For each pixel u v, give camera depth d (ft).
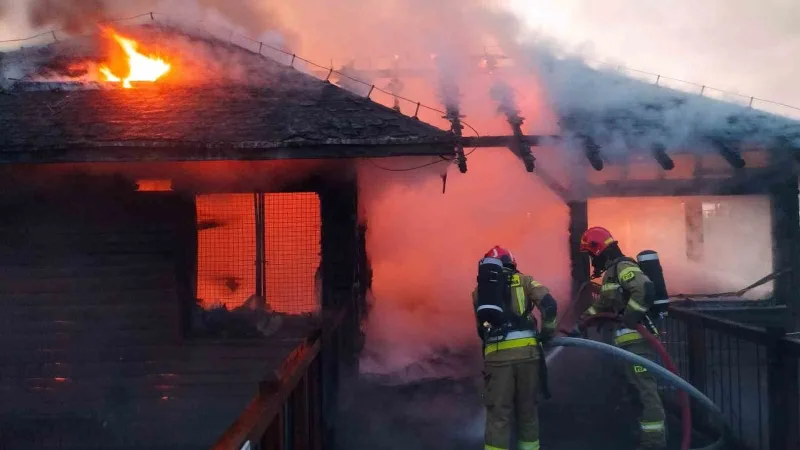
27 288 19.52
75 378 19.47
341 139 15.75
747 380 16.37
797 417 11.66
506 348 12.96
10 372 19.54
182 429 19.26
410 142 15.75
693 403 15.88
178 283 19.34
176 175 19.29
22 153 15.65
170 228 19.39
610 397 18.95
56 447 19.33
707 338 18.26
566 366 20.42
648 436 13.98
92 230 19.47
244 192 19.34
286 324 19.35
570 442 15.46
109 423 19.38
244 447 6.83
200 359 19.38
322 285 19.19
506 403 12.88
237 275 19.45
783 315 21.38
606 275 15.03
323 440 13.75
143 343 19.42
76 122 16.92
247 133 16.15
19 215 19.44
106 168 19.01
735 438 13.71
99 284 19.48
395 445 15.38
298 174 19.20
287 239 19.39
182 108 17.90
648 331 14.20
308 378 12.37
